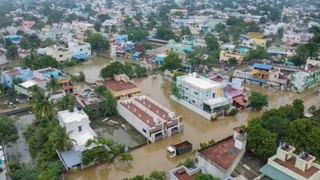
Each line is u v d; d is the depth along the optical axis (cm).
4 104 9044
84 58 14675
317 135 5600
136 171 6069
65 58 14175
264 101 8812
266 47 16212
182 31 19975
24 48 15412
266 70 11081
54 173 5369
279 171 4734
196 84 8894
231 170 5125
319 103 9556
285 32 19475
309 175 4519
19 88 9538
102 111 8444
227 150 5709
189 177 5062
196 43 16262
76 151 6169
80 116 6938
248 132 5759
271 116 6800
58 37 18300
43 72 10338
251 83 11262
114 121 8175
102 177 5891
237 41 17338
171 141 7238
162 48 15862
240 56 13650
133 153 6725
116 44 15850
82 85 10744
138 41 17938
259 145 5428
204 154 5625
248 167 5247
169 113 7681
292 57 13175
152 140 7131
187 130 7800
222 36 17825
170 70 12131
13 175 5366
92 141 6147
